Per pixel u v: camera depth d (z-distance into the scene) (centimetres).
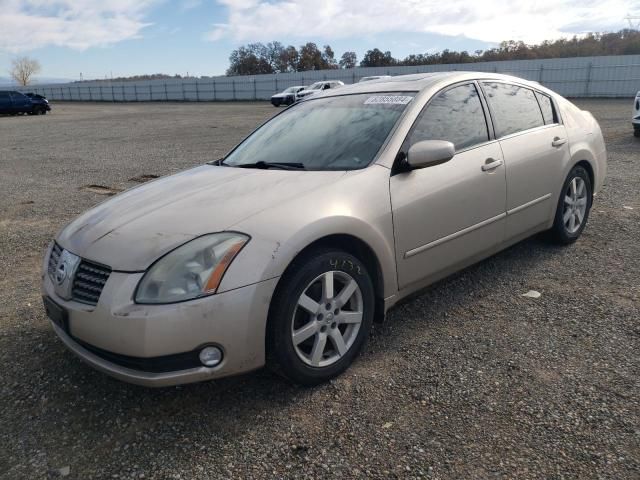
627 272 427
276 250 259
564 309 369
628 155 982
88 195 854
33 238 614
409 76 411
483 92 402
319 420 263
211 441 253
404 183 322
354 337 303
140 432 262
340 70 5341
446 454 235
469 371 298
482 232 378
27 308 413
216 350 254
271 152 373
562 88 4088
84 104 5981
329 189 296
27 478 235
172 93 6419
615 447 233
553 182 444
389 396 279
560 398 269
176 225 271
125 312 246
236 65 10175
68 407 285
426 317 368
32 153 1470
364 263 313
